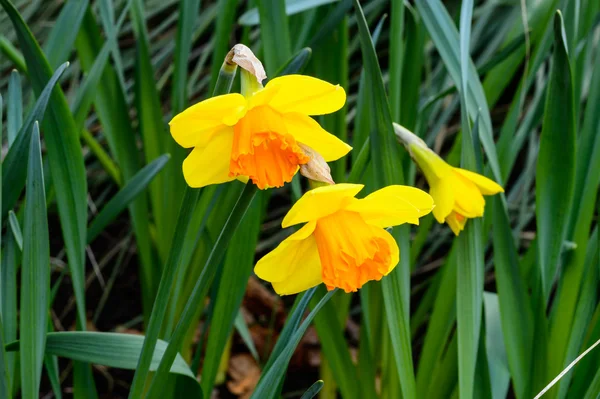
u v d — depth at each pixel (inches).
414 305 61.4
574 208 40.2
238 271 39.8
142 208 45.8
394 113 41.6
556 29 36.0
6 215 36.6
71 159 37.8
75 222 38.3
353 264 31.6
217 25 44.0
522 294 39.1
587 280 38.8
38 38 70.1
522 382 39.2
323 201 31.2
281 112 31.3
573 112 37.3
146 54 45.6
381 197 31.4
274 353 35.8
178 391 37.2
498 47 64.7
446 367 40.9
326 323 40.8
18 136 35.7
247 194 31.3
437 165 37.0
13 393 39.5
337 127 46.1
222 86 31.6
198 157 31.4
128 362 34.9
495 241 39.0
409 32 42.5
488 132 39.9
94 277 62.2
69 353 34.7
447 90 42.2
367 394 41.6
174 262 32.7
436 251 64.8
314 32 44.4
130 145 46.0
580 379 38.5
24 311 33.7
